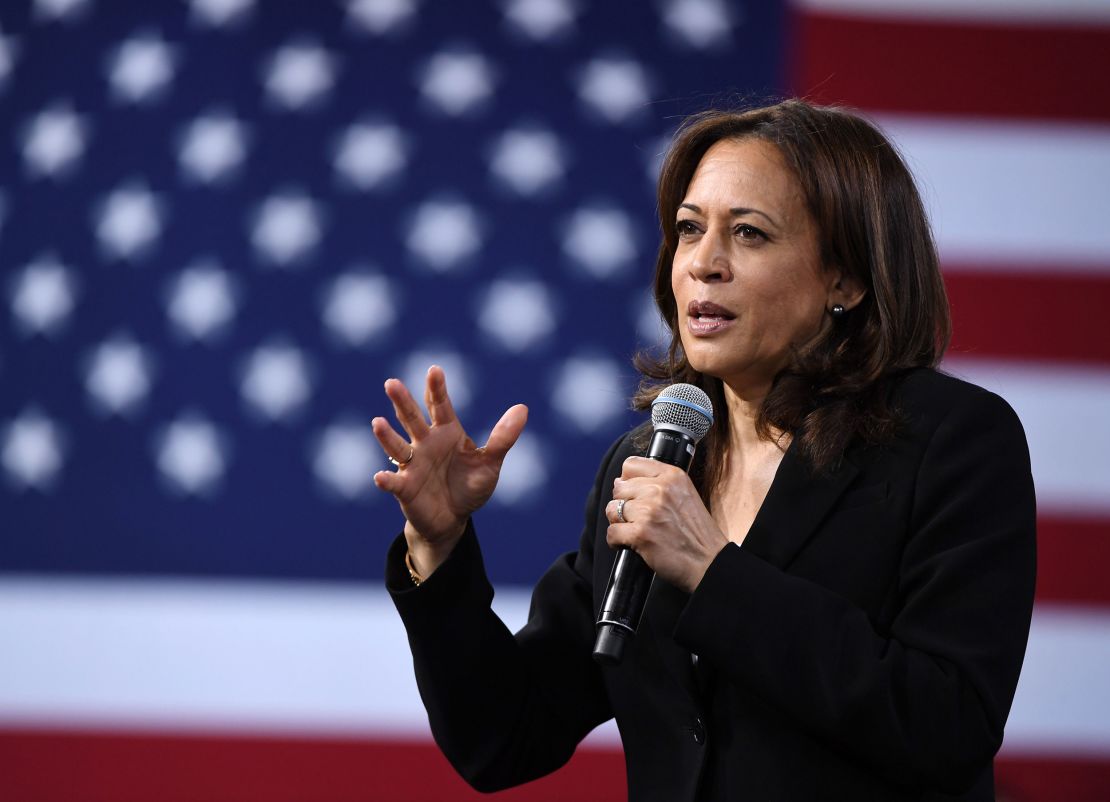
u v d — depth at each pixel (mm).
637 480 5293
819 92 15586
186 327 15383
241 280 15492
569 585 6598
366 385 15172
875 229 5688
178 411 15172
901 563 5254
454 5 16297
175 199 15773
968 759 4816
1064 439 14562
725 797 5270
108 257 15664
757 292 5625
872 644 4918
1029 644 14086
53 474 15055
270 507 14883
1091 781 13812
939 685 4824
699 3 16109
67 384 15320
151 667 14500
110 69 16344
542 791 13984
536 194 15633
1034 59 15500
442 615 5996
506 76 16016
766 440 5898
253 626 14555
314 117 15945
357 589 14664
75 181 15961
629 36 16078
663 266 6445
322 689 14406
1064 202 15133
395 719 14328
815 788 5148
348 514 14844
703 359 5715
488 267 15453
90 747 14289
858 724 4812
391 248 15508
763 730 5262
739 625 4973
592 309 15352
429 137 15844
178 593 14680
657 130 15820
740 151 5785
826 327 5824
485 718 6184
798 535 5344
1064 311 14867
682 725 5500
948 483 5223
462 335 15289
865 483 5398
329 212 15648
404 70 16094
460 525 6020
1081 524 14328
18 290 15672
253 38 16312
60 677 14477
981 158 15234
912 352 5684
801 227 5688
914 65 15586
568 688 6488
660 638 5586
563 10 16234
